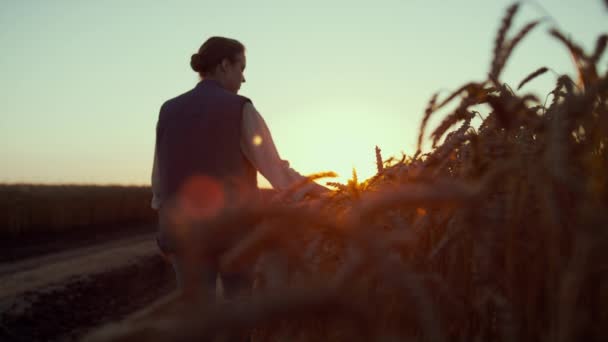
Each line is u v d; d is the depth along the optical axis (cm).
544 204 40
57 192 2050
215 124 221
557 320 39
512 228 44
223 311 23
